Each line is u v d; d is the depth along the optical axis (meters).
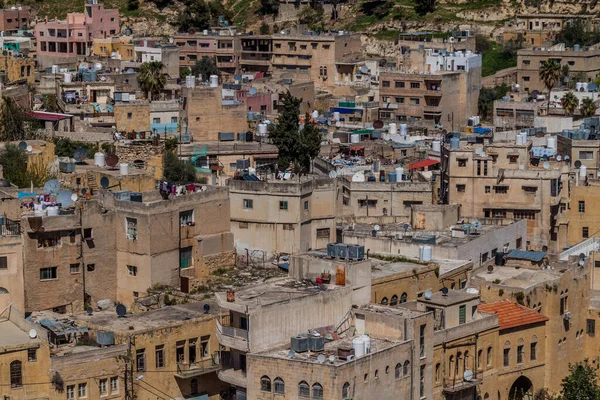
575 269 197.50
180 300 182.62
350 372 158.88
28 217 180.62
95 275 187.25
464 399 177.25
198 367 170.50
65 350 165.00
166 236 189.38
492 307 186.00
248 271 197.50
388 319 168.50
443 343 173.75
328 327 169.75
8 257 177.00
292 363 159.12
